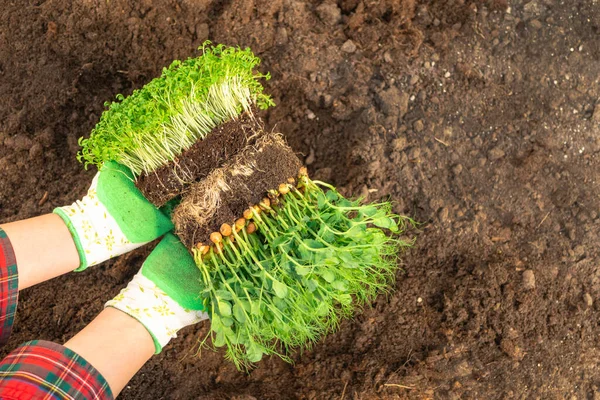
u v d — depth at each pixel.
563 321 0.97
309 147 1.00
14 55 0.99
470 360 0.95
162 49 0.99
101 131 0.81
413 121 0.99
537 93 0.99
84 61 0.99
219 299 0.79
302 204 0.83
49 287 0.98
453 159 0.99
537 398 0.96
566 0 1.00
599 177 0.99
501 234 0.98
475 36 0.99
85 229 0.84
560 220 0.99
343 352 0.97
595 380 0.97
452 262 0.99
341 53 0.99
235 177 0.82
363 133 0.99
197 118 0.83
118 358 0.78
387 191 0.99
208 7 0.99
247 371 0.97
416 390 0.95
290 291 0.79
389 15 0.99
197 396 0.96
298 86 0.99
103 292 0.98
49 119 0.99
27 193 0.99
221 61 0.82
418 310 0.97
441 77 0.99
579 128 0.99
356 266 0.80
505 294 0.97
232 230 0.81
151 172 0.83
